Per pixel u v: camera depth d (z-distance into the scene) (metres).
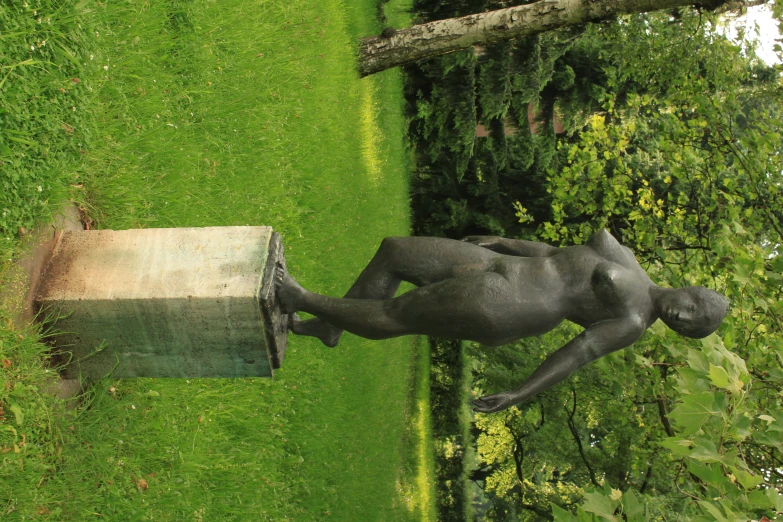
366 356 9.46
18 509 2.97
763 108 8.05
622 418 8.40
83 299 3.12
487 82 11.72
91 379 3.52
